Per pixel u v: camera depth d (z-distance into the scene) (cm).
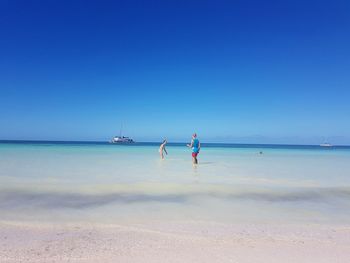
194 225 579
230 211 689
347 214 677
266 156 2894
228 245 473
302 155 3222
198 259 417
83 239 493
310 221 617
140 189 921
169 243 479
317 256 433
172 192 889
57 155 2450
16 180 1046
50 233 520
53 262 402
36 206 711
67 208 696
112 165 1653
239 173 1355
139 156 2495
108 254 431
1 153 2636
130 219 614
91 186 948
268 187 986
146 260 412
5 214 638
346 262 414
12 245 461
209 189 934
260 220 620
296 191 932
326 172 1448
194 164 1770
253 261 412
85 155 2516
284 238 510
